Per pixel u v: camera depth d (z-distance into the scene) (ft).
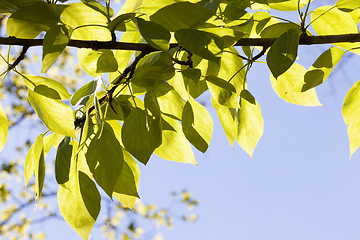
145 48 2.93
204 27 2.85
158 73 2.86
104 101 3.00
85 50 3.13
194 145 2.94
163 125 3.08
